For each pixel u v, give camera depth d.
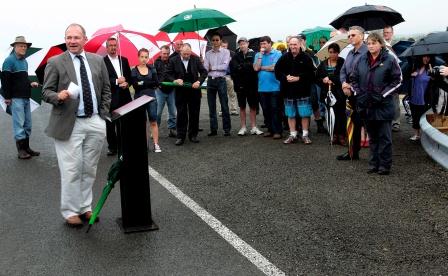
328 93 7.62
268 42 8.62
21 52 7.88
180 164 7.33
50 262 4.02
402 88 8.38
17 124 7.96
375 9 8.73
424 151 7.38
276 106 8.70
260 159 7.37
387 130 6.17
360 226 4.57
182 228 4.69
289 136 8.45
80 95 4.66
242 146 8.37
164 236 4.51
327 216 4.86
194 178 6.51
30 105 8.14
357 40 6.85
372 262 3.83
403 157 7.08
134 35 8.51
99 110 4.83
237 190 5.87
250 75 9.10
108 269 3.86
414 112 8.02
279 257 3.97
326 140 8.49
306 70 8.07
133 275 3.75
